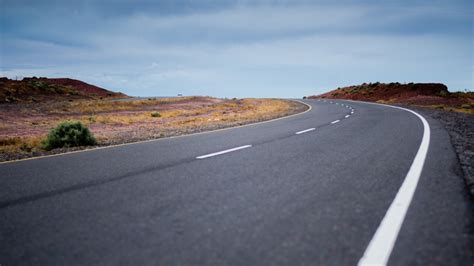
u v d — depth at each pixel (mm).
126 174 5656
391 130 11258
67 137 10867
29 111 33875
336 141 8930
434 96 53469
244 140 10016
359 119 16750
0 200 4371
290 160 6383
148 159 7145
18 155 9000
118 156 7785
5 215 3746
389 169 5355
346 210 3457
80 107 39812
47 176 5805
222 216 3389
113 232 3086
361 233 2873
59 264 2520
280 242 2736
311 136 10305
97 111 37688
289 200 3850
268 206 3654
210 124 18172
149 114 33188
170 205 3828
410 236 2801
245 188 4441
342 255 2494
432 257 2447
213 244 2738
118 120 26141
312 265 2359
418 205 3576
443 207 3496
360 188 4281
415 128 11703
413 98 52531
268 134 11469
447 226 2996
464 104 41375
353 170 5348
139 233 3035
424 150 7121
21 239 3033
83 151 8992
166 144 9812
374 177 4844
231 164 6184
